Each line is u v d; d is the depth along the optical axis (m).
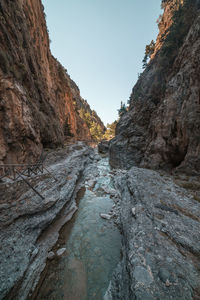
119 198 11.78
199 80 10.02
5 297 3.99
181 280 3.21
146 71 32.19
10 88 11.11
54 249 6.62
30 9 23.84
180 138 11.60
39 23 29.31
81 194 13.68
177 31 17.47
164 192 8.09
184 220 5.51
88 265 5.75
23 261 5.14
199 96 9.86
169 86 14.18
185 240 4.43
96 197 12.89
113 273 5.11
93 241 7.14
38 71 23.30
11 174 9.09
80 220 9.17
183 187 8.86
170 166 13.37
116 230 7.92
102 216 9.35
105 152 45.47
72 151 28.86
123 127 26.42
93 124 100.31
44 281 5.09
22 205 7.06
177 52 17.64
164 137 13.73
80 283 5.01
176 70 15.56
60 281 5.11
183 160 11.80
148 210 6.37
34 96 18.06
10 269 4.58
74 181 14.62
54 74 41.28
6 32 12.66
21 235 5.97
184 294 2.92
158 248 4.30
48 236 7.30
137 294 3.01
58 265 5.75
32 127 13.78
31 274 5.05
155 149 14.91
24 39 18.02
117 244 6.84
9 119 10.61
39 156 14.83
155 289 3.08
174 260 3.79
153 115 18.17
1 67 10.87
